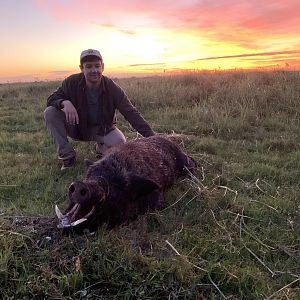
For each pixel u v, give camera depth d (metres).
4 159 2.46
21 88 6.13
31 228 1.39
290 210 1.71
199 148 2.69
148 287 1.16
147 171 1.72
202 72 5.55
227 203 1.77
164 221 1.58
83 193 1.28
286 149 2.71
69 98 2.38
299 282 1.23
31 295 1.12
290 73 4.78
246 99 3.87
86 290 1.15
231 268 1.27
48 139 2.99
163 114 3.72
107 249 1.29
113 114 2.44
